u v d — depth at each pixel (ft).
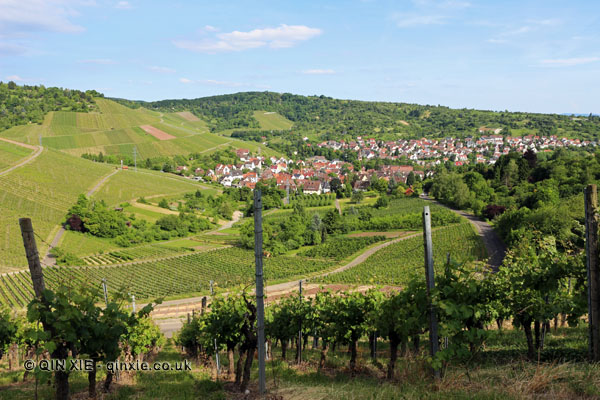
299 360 55.77
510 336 57.47
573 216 165.27
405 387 31.63
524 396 25.55
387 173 590.14
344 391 32.45
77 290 34.09
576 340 48.47
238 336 47.14
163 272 219.20
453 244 220.64
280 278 194.90
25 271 207.62
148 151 636.89
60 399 32.81
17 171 389.60
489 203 304.09
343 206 412.77
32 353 67.36
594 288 32.96
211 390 41.45
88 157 564.71
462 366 37.04
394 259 214.07
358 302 49.16
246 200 461.78
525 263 44.91
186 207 390.21
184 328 76.38
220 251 269.23
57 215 309.83
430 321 33.27
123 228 298.76
